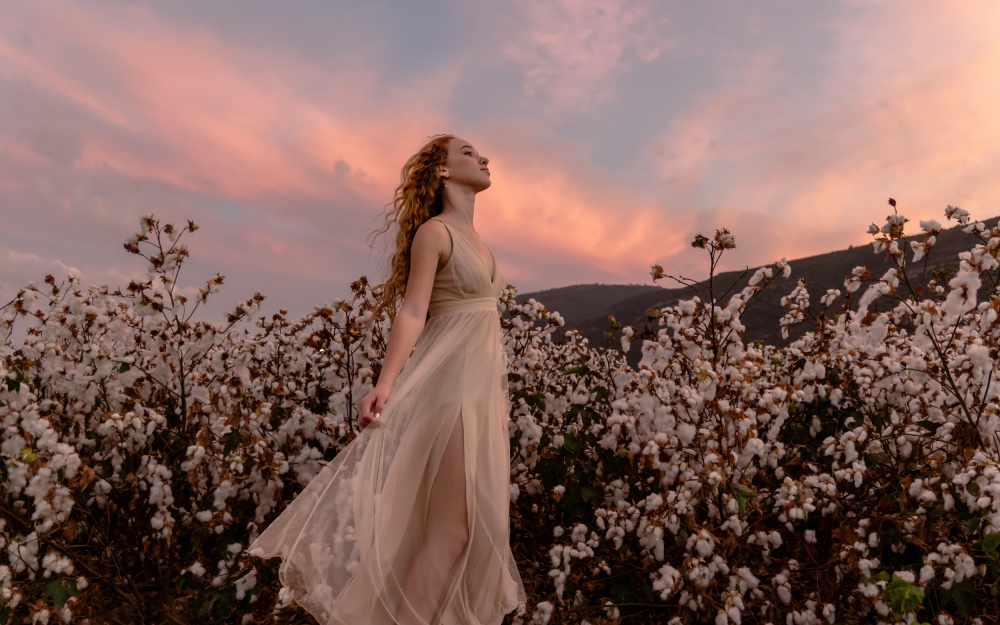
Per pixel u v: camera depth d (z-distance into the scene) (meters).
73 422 3.43
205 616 2.67
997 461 2.37
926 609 2.29
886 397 2.98
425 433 2.22
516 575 2.46
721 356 2.91
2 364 2.72
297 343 3.73
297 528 2.14
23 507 2.91
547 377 4.02
